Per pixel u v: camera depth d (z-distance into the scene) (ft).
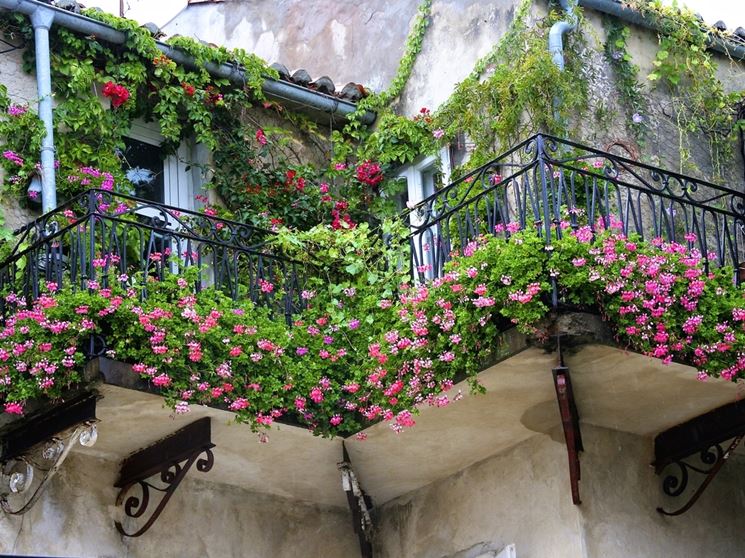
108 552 28.63
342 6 42.01
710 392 28.37
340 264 31.45
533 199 27.86
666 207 34.24
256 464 30.19
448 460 30.68
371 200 37.04
